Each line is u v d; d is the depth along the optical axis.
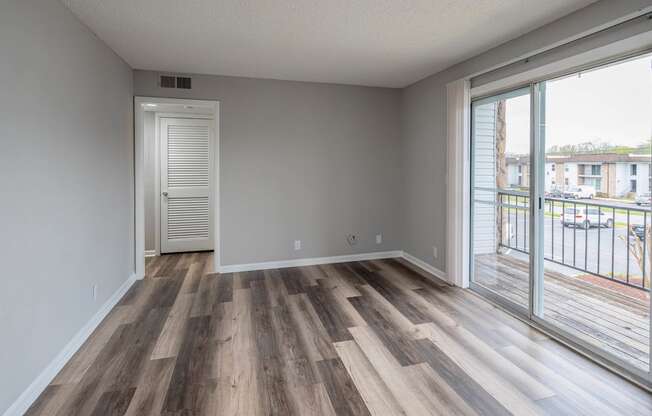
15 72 1.85
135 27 2.80
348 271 4.44
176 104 4.12
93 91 2.88
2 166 1.74
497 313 3.14
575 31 2.48
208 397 2.00
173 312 3.20
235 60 3.68
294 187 4.62
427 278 4.15
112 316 3.11
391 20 2.70
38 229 2.06
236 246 4.46
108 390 2.06
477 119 3.63
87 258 2.74
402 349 2.53
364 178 4.90
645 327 2.49
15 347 1.83
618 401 1.95
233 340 2.67
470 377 2.18
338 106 4.72
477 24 2.74
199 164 5.46
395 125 4.98
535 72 2.81
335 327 2.88
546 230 3.23
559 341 2.61
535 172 2.87
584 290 2.89
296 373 2.24
